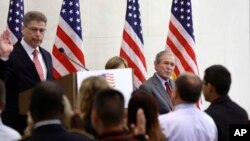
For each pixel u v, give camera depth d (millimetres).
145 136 7887
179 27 15680
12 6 15328
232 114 9539
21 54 11930
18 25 15258
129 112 8242
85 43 17016
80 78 9508
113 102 6539
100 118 6539
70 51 14898
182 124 8852
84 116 7762
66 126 7410
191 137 8844
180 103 9062
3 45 11125
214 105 9625
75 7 15172
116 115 6508
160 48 17094
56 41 14969
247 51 17156
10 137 7961
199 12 17141
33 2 16922
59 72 14664
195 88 8898
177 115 8938
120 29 17078
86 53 17016
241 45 17156
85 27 17047
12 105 11656
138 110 7902
